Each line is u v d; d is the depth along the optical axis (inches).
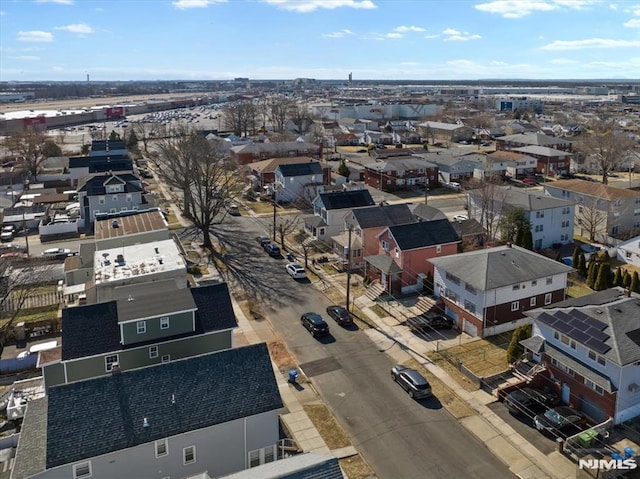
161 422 1060.5
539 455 1184.2
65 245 2755.9
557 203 2674.7
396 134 6259.8
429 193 3811.5
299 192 3572.8
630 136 5654.5
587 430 1213.7
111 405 1057.5
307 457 944.3
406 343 1702.8
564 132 6796.3
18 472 964.0
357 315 1909.4
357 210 2439.7
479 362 1567.4
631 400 1267.2
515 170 4264.3
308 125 6855.3
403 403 1387.8
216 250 2613.2
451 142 6328.7
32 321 1819.6
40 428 1095.6
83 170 4106.8
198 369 1155.9
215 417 1097.4
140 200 3120.1
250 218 3181.6
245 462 1145.4
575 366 1322.6
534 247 2637.8
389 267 2049.7
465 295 1777.8
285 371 1546.5
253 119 7081.7
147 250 1964.8
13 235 2930.6
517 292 1754.4
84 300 1951.3
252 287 2160.4
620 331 1302.9
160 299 1451.8
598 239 2785.4
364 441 1241.4
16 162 4394.7
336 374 1530.5
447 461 1169.4
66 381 1334.9
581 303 1519.4
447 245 2128.4
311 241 2714.1
